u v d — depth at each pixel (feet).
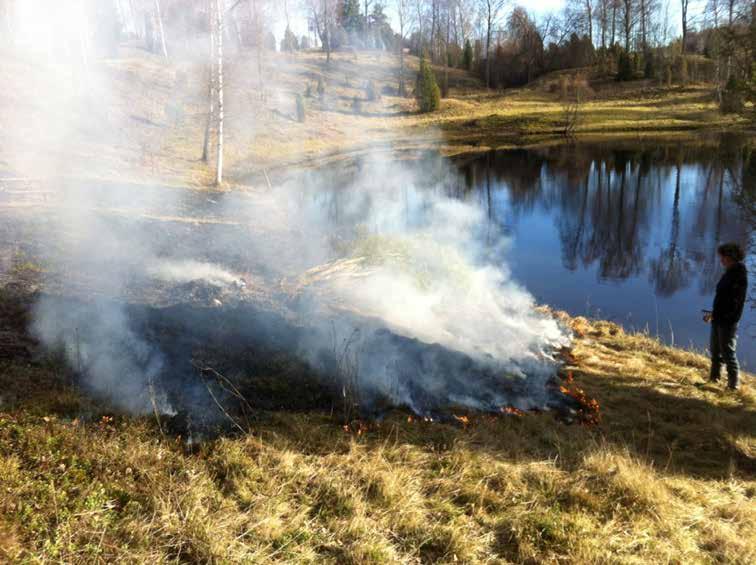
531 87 165.07
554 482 11.89
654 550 10.04
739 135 86.84
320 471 11.66
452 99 147.95
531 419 14.98
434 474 12.02
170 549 9.28
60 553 8.77
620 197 60.29
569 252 40.45
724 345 17.66
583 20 206.90
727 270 17.54
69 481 10.36
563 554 9.82
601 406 16.38
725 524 10.96
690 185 63.67
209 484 10.90
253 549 9.43
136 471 11.01
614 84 159.02
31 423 11.96
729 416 15.74
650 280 34.24
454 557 9.52
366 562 9.25
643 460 13.15
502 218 51.62
